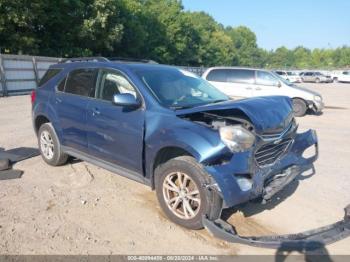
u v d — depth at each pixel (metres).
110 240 3.72
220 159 3.68
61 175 5.57
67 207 4.45
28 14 26.77
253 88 13.88
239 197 3.64
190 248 3.62
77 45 34.19
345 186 5.46
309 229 4.09
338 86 38.97
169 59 52.97
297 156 4.58
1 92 18.19
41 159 6.35
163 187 4.12
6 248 3.50
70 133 5.41
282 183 4.09
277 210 4.54
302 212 4.51
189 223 3.91
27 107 13.88
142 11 47.50
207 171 3.66
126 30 40.09
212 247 3.64
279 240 3.58
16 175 5.49
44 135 6.01
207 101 4.76
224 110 3.96
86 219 4.15
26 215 4.19
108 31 35.12
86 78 5.28
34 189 4.98
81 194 4.87
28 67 20.20
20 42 27.48
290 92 13.55
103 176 5.57
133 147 4.39
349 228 3.88
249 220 4.25
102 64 5.11
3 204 4.46
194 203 3.92
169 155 4.23
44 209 4.37
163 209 4.16
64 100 5.50
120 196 4.83
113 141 4.66
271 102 4.23
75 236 3.77
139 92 4.46
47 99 5.86
